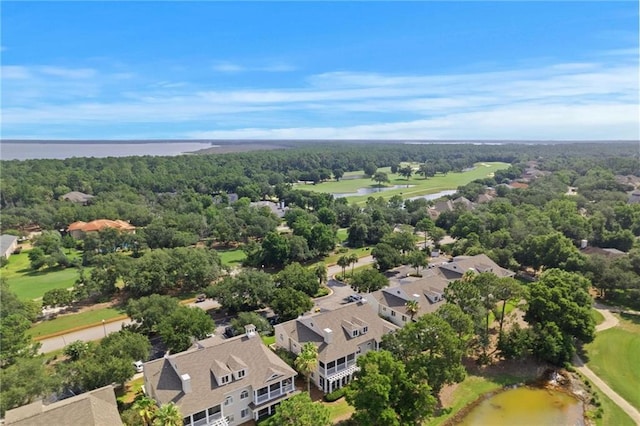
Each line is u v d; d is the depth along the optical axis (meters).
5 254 114.06
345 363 54.12
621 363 60.00
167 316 62.47
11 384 42.72
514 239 108.50
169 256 92.44
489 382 55.91
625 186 178.25
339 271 105.06
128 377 49.06
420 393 43.53
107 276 85.81
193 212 154.75
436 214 156.00
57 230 140.88
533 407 51.03
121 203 159.88
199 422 42.75
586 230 113.50
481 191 192.12
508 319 72.38
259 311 77.25
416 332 48.78
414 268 99.06
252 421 46.91
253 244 115.44
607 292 83.19
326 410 40.12
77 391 48.34
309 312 74.25
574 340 64.06
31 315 71.69
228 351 48.19
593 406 51.06
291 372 48.69
